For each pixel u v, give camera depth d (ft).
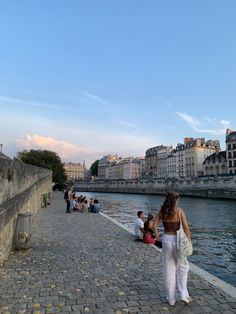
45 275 25.02
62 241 40.14
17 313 17.63
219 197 226.99
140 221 41.37
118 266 27.99
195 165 410.52
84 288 21.98
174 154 467.93
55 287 22.13
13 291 21.21
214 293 20.99
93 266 27.94
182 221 19.70
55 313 17.74
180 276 19.61
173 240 19.51
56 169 294.46
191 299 19.92
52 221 62.13
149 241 38.75
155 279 24.14
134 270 26.68
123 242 39.63
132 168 595.47
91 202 88.63
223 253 49.06
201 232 71.72
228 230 74.95
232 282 34.24
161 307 18.70
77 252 33.71
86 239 41.73
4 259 28.99
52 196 179.83
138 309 18.40
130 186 377.91
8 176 32.83
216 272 38.32
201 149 416.46
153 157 549.95
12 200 33.91
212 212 123.44
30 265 28.02
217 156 378.32
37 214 75.92
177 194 20.12
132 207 157.38
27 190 51.21
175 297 19.38
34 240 40.63
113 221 62.54
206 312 17.97
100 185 448.65
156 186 325.21
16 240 34.24
